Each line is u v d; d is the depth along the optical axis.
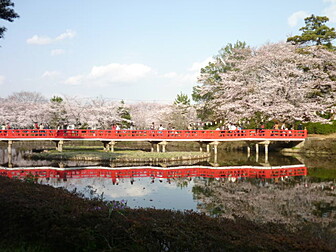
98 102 48.75
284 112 33.31
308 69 36.97
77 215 6.58
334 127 34.62
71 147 38.00
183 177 19.70
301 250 5.55
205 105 44.47
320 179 18.92
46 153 29.41
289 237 6.39
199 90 45.97
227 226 6.89
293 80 33.75
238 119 37.19
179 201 13.23
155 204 12.66
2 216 6.71
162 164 25.48
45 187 9.86
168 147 42.09
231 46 44.50
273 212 11.47
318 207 12.25
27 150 35.81
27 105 51.47
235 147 39.75
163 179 18.80
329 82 34.66
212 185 16.97
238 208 12.08
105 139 30.23
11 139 27.73
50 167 22.86
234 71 39.19
